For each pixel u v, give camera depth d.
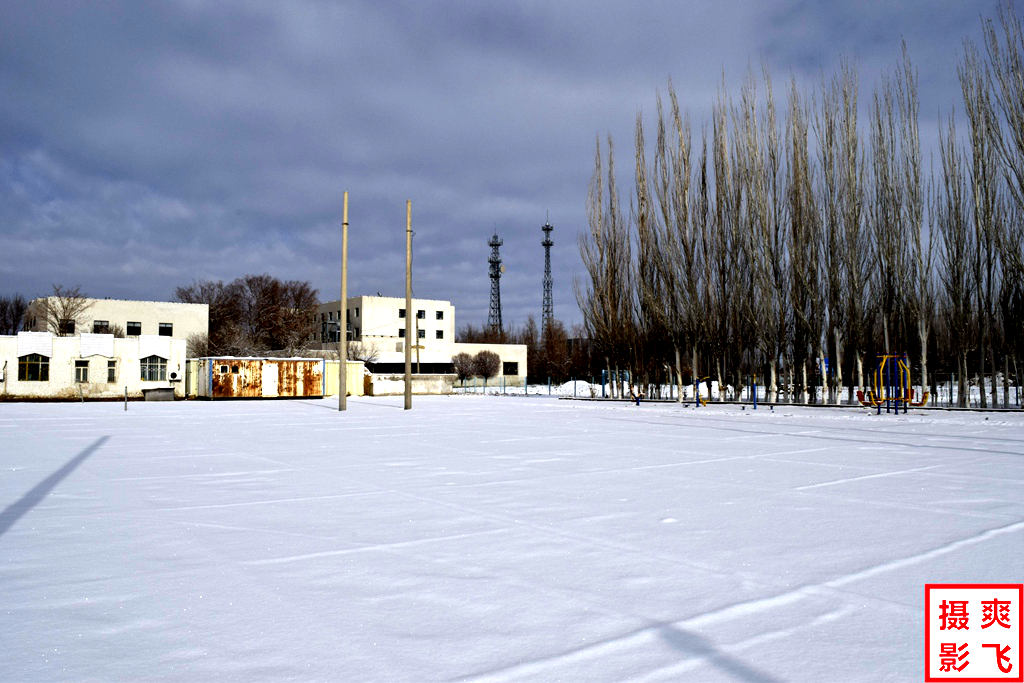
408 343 32.12
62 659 3.77
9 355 44.84
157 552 6.06
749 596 4.77
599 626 4.22
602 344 40.88
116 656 3.81
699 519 7.32
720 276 36.19
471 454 13.77
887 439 16.83
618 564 5.58
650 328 38.56
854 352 32.41
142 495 9.03
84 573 5.42
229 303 89.50
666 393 45.19
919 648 3.90
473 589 4.95
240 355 72.62
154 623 4.32
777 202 34.28
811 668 3.62
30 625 4.29
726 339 36.16
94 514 7.77
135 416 28.53
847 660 3.72
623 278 40.03
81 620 4.38
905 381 27.45
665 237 37.19
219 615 4.45
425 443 16.22
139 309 70.31
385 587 5.02
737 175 35.75
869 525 6.97
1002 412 26.64
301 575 5.33
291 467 11.86
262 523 7.24
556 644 3.94
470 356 87.19
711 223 36.28
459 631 4.16
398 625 4.26
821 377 33.97
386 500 8.56
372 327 90.94
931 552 5.87
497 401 42.75
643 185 38.66
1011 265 27.94
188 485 9.88
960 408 28.92
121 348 48.31
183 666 3.67
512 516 7.53
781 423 22.64
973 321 29.44
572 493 9.01
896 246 31.12
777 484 9.71
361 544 6.30
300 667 3.65
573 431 19.72
